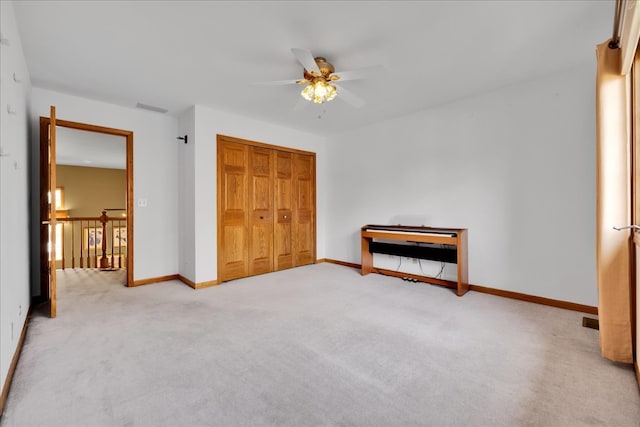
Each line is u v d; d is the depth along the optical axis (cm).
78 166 784
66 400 153
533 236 307
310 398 155
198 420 139
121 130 370
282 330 241
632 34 143
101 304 307
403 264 421
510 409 146
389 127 436
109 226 823
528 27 217
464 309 289
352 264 497
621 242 184
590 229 276
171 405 150
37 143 317
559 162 291
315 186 526
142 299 324
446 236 339
